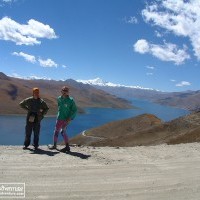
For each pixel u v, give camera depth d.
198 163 13.73
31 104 14.61
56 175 10.83
